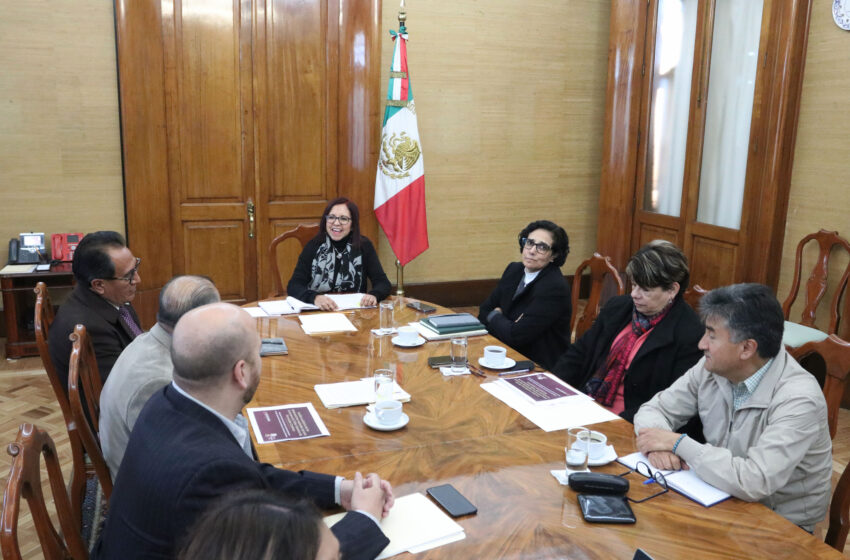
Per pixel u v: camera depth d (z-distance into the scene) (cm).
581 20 625
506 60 608
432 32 582
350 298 354
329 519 146
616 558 136
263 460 175
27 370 448
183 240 530
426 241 563
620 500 156
